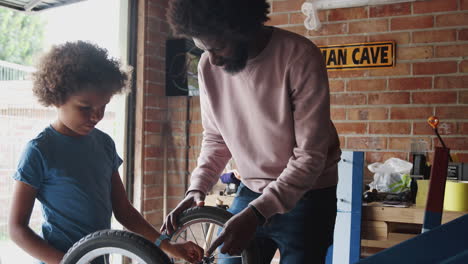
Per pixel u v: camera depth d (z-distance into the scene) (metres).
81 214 1.34
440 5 2.87
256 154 1.46
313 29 3.13
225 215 1.42
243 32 1.21
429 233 0.84
